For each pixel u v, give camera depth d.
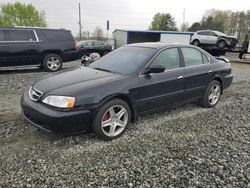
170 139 4.30
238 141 4.34
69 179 3.14
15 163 3.43
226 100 6.87
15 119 4.94
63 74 4.61
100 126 4.02
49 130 3.82
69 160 3.55
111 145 4.02
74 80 4.21
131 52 5.11
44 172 3.26
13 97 6.58
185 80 5.25
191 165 3.54
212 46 22.62
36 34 10.38
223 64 6.31
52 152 3.74
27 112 4.05
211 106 6.10
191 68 5.42
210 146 4.12
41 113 3.76
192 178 3.26
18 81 8.52
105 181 3.13
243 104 6.54
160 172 3.35
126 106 4.31
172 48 5.20
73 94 3.78
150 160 3.62
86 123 3.92
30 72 10.59
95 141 4.12
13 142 3.99
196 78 5.50
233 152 3.95
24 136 4.20
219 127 4.92
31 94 4.17
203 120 5.25
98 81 4.14
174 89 5.07
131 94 4.34
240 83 9.41
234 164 3.61
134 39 28.56
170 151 3.90
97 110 3.94
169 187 3.07
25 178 3.13
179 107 6.00
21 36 10.04
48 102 3.79
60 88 3.92
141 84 4.47
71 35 11.40
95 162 3.52
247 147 4.13
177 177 3.26
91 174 3.26
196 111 5.78
